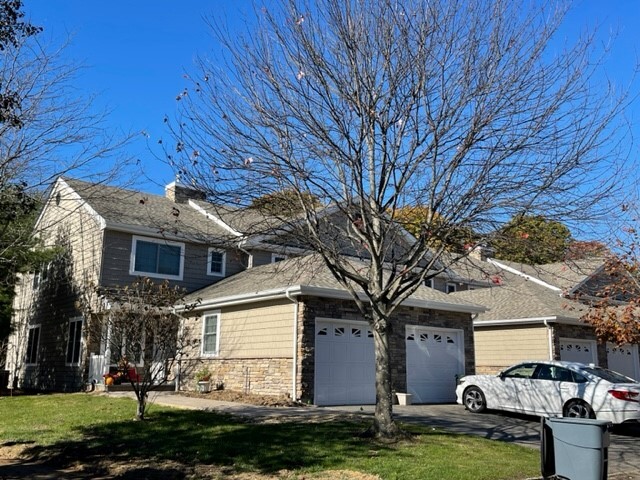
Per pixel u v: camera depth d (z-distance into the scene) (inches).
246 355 672.4
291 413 504.7
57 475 344.8
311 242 410.9
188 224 849.5
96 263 801.6
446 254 444.5
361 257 507.5
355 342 654.5
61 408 566.6
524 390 570.3
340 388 629.9
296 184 402.9
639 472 360.2
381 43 401.4
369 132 403.9
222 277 892.6
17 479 333.1
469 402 614.5
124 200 875.4
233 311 707.4
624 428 561.9
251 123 402.3
